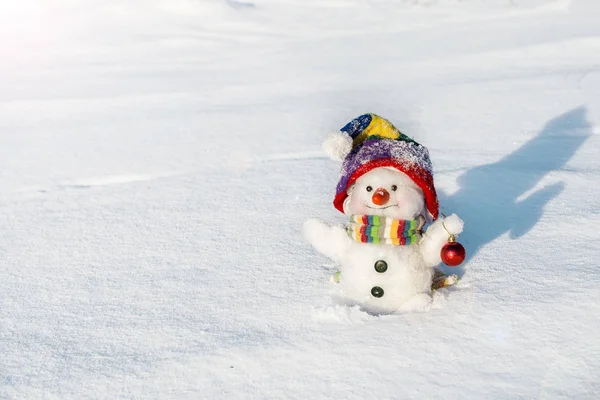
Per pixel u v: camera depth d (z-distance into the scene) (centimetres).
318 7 1001
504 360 216
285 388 214
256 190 399
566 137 448
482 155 428
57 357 243
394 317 247
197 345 242
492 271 274
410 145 262
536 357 215
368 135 275
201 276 297
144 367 232
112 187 425
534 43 709
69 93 662
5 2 1052
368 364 221
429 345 228
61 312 276
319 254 308
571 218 317
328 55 759
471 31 809
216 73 713
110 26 946
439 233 253
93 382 226
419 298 253
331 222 343
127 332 256
